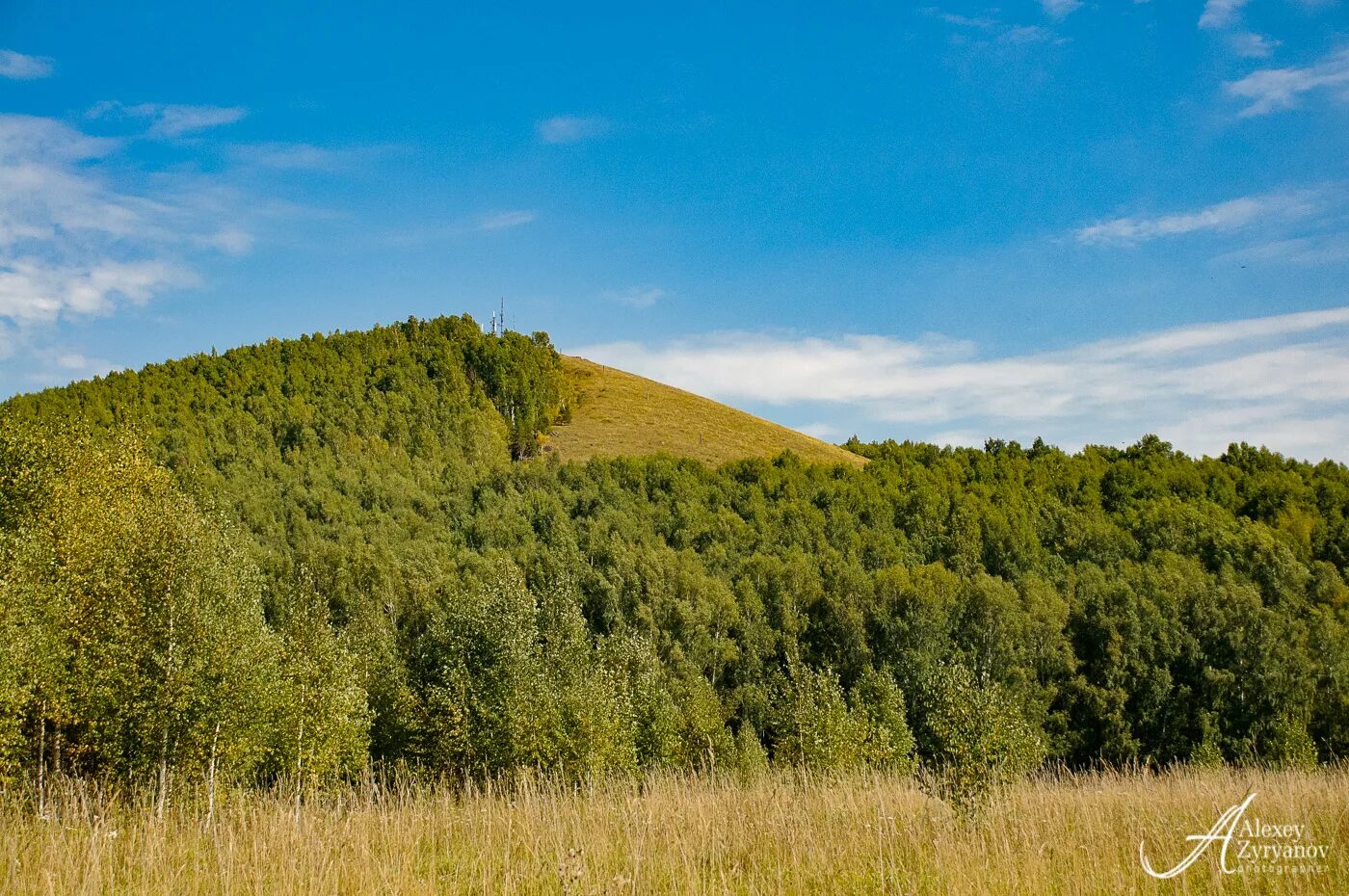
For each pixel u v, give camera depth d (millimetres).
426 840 13273
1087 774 16922
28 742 17375
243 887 9867
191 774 17625
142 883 10023
